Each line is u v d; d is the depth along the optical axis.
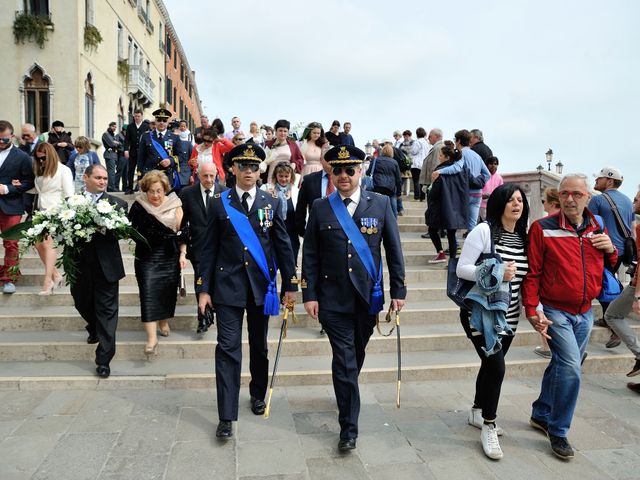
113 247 4.34
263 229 3.70
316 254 3.50
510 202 3.28
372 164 8.47
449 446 3.45
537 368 4.88
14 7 15.23
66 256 4.21
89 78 16.78
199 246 4.99
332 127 11.08
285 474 3.05
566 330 3.35
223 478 2.99
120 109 20.56
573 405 3.31
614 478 3.11
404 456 3.30
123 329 5.36
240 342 3.60
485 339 3.20
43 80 15.53
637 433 3.72
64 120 15.52
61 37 15.48
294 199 7.32
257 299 3.60
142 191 4.83
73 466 3.07
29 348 4.76
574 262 3.34
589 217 3.43
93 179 4.50
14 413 3.80
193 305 5.92
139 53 24.39
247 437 3.51
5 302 5.71
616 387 4.65
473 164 7.04
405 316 5.79
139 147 7.97
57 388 4.27
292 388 4.44
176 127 11.48
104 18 18.31
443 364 4.79
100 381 4.29
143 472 3.03
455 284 3.46
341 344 3.36
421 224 9.84
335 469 3.12
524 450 3.42
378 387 4.50
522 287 3.43
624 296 4.61
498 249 3.35
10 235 4.42
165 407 3.96
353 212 3.49
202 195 5.05
